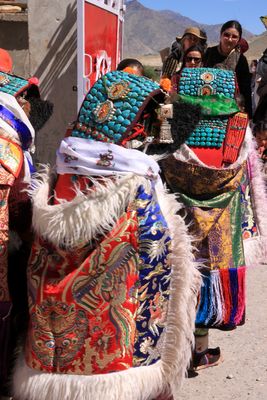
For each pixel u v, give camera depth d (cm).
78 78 509
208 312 315
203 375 359
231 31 610
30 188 244
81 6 493
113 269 216
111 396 215
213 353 370
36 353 223
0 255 234
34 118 270
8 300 237
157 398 239
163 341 227
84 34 512
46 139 589
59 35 578
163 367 228
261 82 680
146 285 221
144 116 233
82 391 216
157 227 220
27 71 589
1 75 262
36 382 221
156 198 223
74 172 222
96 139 225
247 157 320
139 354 223
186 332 230
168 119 242
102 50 584
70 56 579
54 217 213
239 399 334
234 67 621
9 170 234
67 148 222
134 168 217
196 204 307
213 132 310
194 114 261
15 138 243
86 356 218
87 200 211
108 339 217
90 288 217
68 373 220
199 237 307
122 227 215
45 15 576
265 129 392
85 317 218
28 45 584
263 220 333
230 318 319
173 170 309
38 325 222
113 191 212
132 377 219
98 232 213
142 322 223
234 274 315
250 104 652
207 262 310
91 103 231
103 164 218
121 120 223
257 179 332
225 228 312
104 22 584
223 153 310
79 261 218
